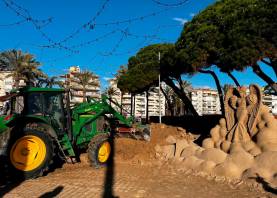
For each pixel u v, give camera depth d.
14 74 40.59
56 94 10.27
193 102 112.38
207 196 7.25
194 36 17.70
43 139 9.10
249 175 8.57
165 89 57.41
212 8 17.88
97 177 9.15
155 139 15.30
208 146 11.30
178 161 10.81
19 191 7.59
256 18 14.18
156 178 9.06
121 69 54.12
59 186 8.05
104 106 11.88
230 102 11.35
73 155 10.12
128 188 7.88
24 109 9.67
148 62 28.72
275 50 14.27
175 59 20.30
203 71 25.27
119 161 11.49
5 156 8.70
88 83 55.34
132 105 34.22
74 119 10.89
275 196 7.09
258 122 10.34
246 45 14.45
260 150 9.70
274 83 21.03
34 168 8.90
